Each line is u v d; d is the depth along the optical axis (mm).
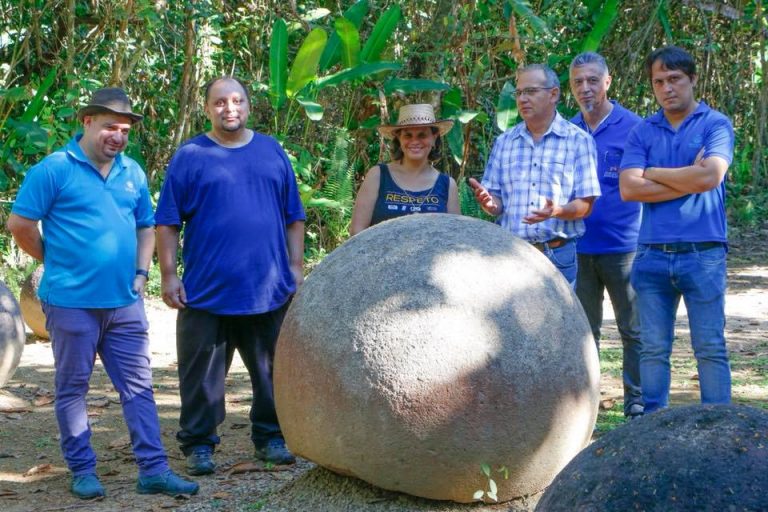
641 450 2670
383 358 4031
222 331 5391
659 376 5484
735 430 2637
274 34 11969
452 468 4039
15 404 7012
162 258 5371
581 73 6273
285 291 5449
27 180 4887
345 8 14211
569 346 4195
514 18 12211
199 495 4910
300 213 5609
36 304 9203
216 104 5301
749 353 8359
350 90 13680
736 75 16703
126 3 12102
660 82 5387
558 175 5672
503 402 4008
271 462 5410
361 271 4258
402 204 5531
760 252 14859
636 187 5406
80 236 4867
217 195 5277
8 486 5168
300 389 4242
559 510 2705
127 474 5395
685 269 5324
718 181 5207
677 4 15734
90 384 7629
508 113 11500
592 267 6316
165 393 7324
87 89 11734
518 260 4297
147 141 13430
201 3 12320
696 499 2504
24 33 12914
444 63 12500
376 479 4133
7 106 12875
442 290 4102
